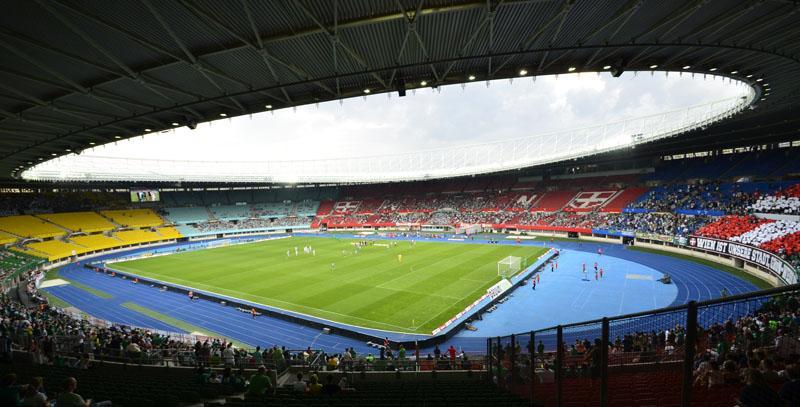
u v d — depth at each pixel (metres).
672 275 40.00
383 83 18.12
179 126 23.97
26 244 59.03
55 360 17.16
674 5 13.50
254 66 16.58
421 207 94.06
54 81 17.00
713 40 17.12
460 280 39.62
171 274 46.66
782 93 28.09
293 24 13.38
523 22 14.04
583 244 61.59
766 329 11.21
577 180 79.75
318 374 16.78
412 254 55.28
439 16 13.27
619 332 18.16
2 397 7.18
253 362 18.69
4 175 47.66
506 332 27.38
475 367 18.20
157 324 30.36
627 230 60.16
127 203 84.12
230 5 12.05
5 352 15.88
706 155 62.00
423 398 9.84
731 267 41.38
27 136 25.45
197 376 14.43
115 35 13.43
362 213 98.62
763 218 44.34
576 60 18.27
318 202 107.12
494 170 76.00
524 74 18.41
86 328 24.70
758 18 15.18
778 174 50.47
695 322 4.30
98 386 11.77
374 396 10.85
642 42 16.33
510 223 77.25
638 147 58.06
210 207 95.88
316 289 37.88
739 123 42.53
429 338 25.52
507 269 43.34
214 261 54.41
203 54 15.02
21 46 13.69
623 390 9.13
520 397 9.83
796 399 4.52
